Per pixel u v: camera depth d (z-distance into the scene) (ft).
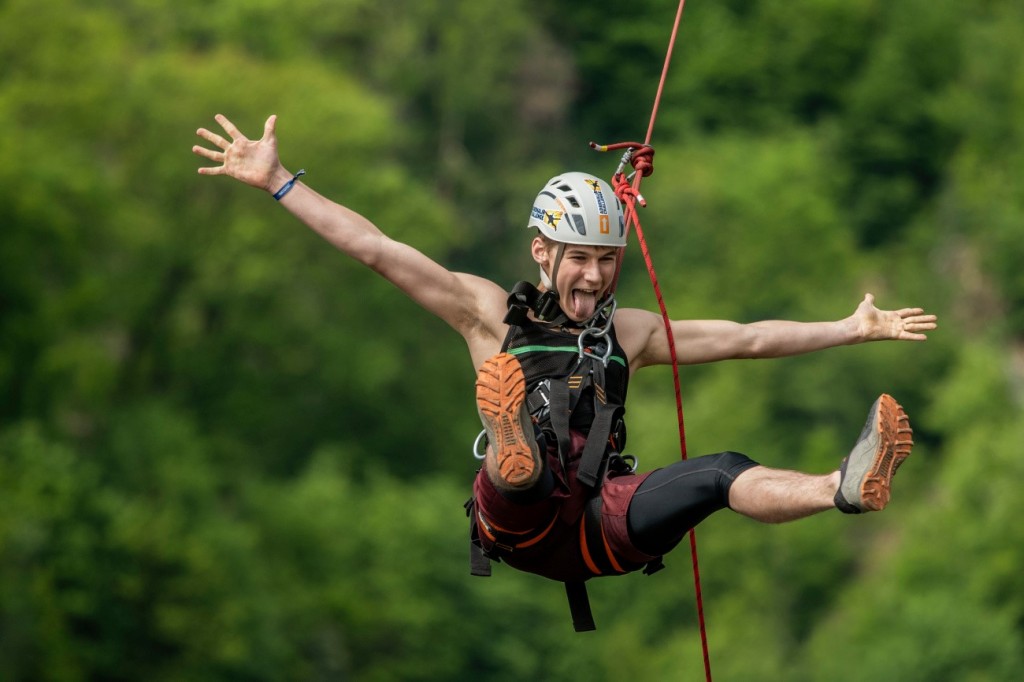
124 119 501.56
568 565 64.64
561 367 65.41
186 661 398.83
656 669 497.87
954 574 526.57
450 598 492.13
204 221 522.88
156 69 522.88
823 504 55.88
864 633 513.86
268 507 500.33
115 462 465.47
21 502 384.47
